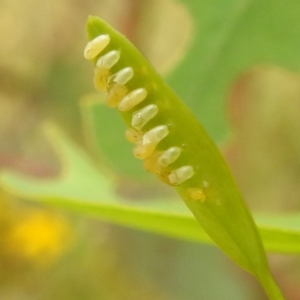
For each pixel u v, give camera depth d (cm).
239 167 12
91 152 8
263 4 7
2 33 15
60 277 14
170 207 5
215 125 7
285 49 7
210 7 7
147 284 14
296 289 12
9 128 14
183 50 7
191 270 14
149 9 11
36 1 15
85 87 15
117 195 6
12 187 6
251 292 13
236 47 7
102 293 14
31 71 15
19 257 14
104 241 15
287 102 12
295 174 13
